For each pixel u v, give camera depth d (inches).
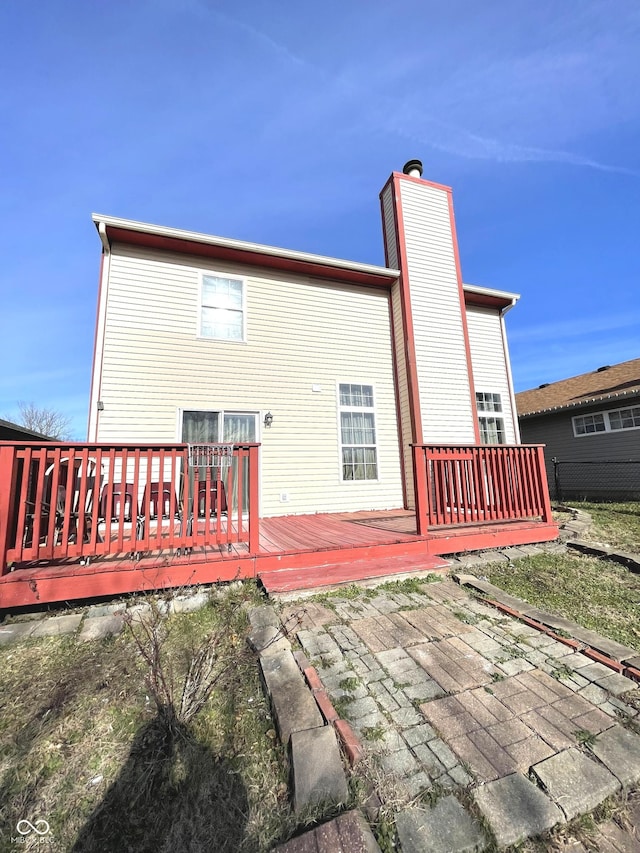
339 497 309.0
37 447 136.7
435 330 344.5
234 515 273.4
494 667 100.8
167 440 265.4
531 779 67.2
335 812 61.6
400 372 343.0
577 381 592.1
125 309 268.8
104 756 76.1
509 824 59.2
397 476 332.2
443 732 77.8
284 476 295.3
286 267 318.3
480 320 396.8
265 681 93.0
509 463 213.8
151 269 280.8
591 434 467.5
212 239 281.7
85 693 92.9
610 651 106.5
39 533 133.8
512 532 203.3
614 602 141.6
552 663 102.7
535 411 510.0
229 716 85.5
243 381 294.4
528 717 82.4
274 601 138.6
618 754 72.6
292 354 313.7
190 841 60.0
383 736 76.5
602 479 454.0
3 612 129.2
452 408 338.0
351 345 336.8
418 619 127.3
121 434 255.1
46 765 74.4
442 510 202.1
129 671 100.8
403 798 63.1
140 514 171.6
